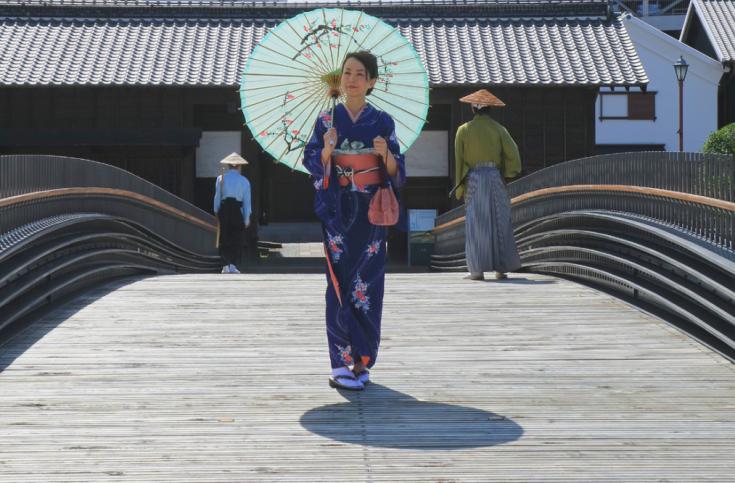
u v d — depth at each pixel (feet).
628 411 17.16
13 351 22.16
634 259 28.50
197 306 28.60
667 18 140.56
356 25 21.11
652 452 14.80
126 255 41.24
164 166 70.90
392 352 22.12
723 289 20.72
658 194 26.43
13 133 69.10
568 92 71.41
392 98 21.61
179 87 69.05
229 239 52.01
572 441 15.35
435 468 14.05
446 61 71.77
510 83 69.05
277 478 13.64
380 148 18.24
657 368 20.53
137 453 14.76
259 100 21.29
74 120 70.18
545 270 38.96
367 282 18.58
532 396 18.22
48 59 71.15
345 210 18.47
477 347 22.67
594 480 13.52
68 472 13.88
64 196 31.91
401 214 18.94
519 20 76.89
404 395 18.30
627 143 113.70
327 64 21.15
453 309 27.86
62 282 29.09
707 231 23.59
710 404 17.65
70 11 76.69
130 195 40.88
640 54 113.09
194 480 13.56
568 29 75.82
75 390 18.65
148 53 72.95
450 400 17.93
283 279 35.83
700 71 111.96
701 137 112.37
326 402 17.79
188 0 77.87
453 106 70.49
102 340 23.45
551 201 38.52
